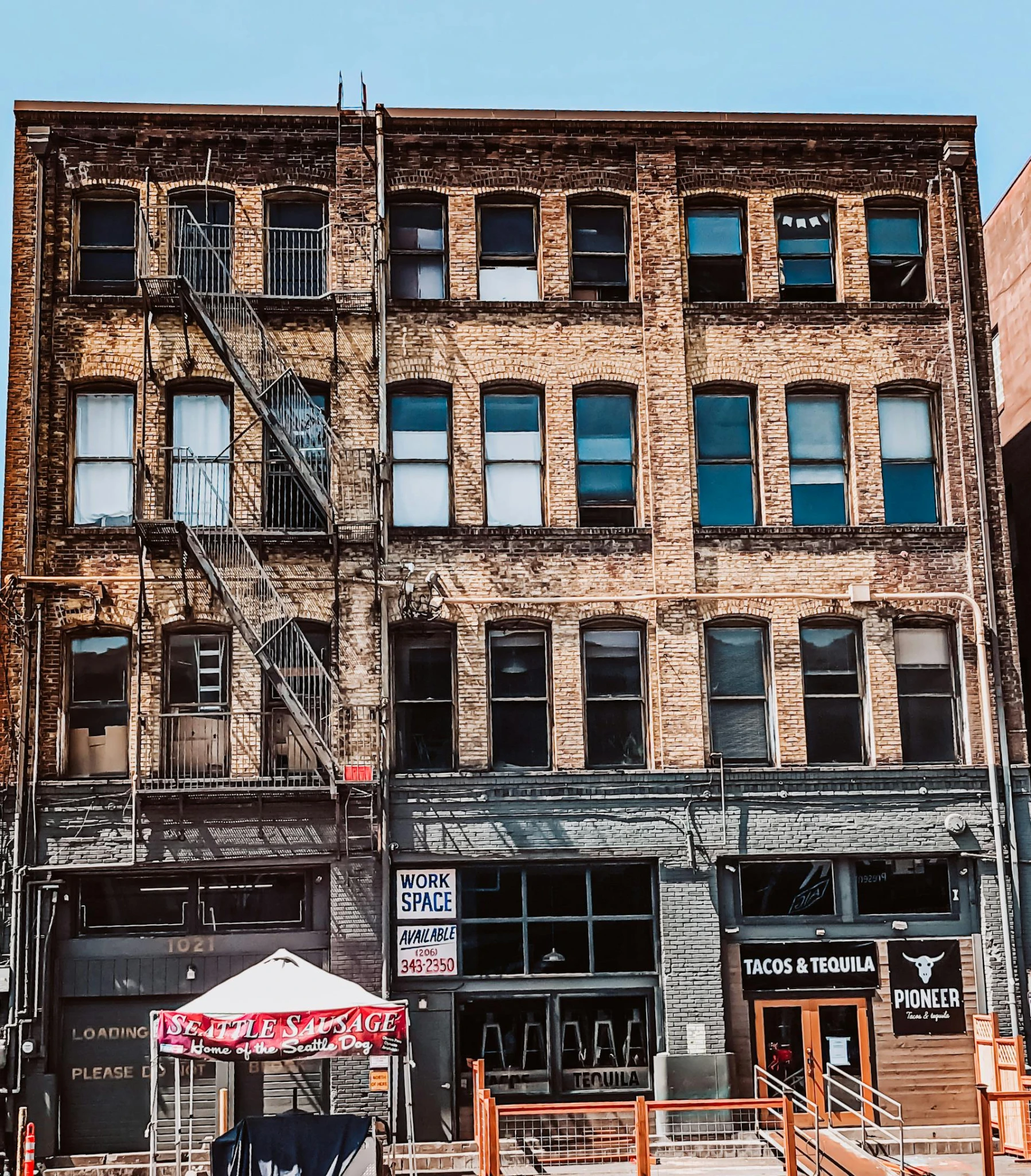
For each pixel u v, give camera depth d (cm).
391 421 2438
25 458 2330
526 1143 2002
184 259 2433
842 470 2484
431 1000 2247
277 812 2266
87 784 2244
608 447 2458
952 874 2352
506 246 2520
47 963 2194
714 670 2398
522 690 2367
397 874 2281
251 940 2239
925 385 2508
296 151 2489
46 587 2303
